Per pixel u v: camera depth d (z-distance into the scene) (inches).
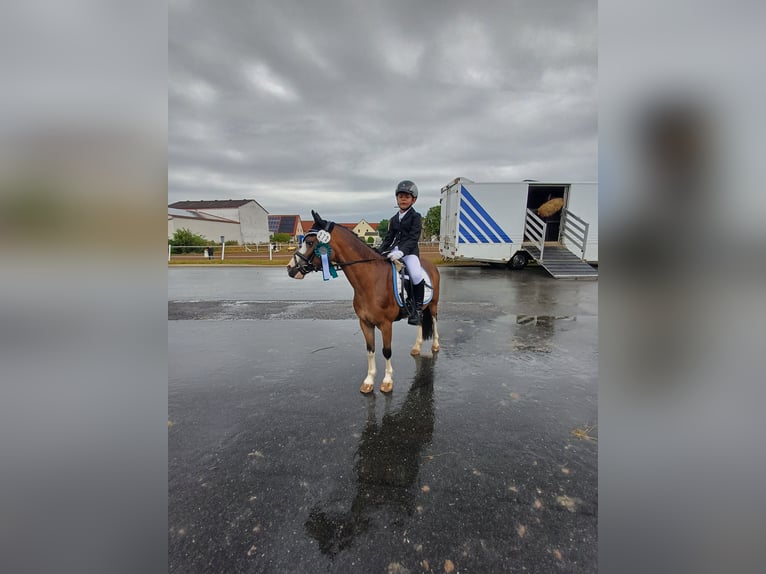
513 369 136.6
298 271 110.2
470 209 450.3
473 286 345.1
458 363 143.0
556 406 107.0
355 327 200.7
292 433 92.6
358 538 60.6
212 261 578.6
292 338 178.7
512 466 79.3
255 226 1547.7
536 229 468.1
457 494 70.7
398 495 70.4
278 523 63.8
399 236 135.4
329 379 127.1
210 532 61.9
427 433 92.4
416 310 128.0
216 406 107.1
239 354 154.4
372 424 96.9
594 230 451.8
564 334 185.0
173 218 1081.4
